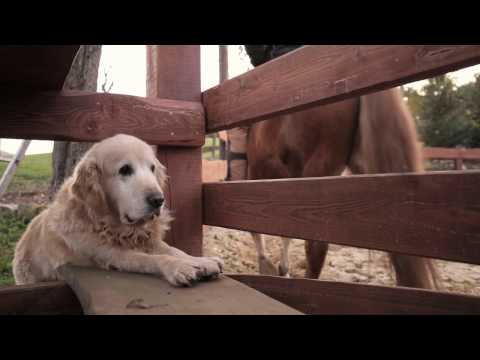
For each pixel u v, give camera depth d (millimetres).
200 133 2666
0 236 5648
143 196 1951
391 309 1762
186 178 2689
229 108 2438
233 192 2420
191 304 1243
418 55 1385
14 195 8039
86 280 1614
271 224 2102
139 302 1267
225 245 5773
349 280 4223
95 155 2086
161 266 1651
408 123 2607
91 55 7637
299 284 2160
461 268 4613
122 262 1822
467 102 12539
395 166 2594
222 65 10414
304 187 1898
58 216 2080
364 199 1610
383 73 1505
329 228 1764
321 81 1776
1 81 1985
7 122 2053
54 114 2174
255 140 4449
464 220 1277
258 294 1368
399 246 1477
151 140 2498
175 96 2686
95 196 2010
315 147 3715
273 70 2062
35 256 2283
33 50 1519
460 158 9094
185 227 2678
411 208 1438
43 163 12344
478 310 1477
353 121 3473
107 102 2336
